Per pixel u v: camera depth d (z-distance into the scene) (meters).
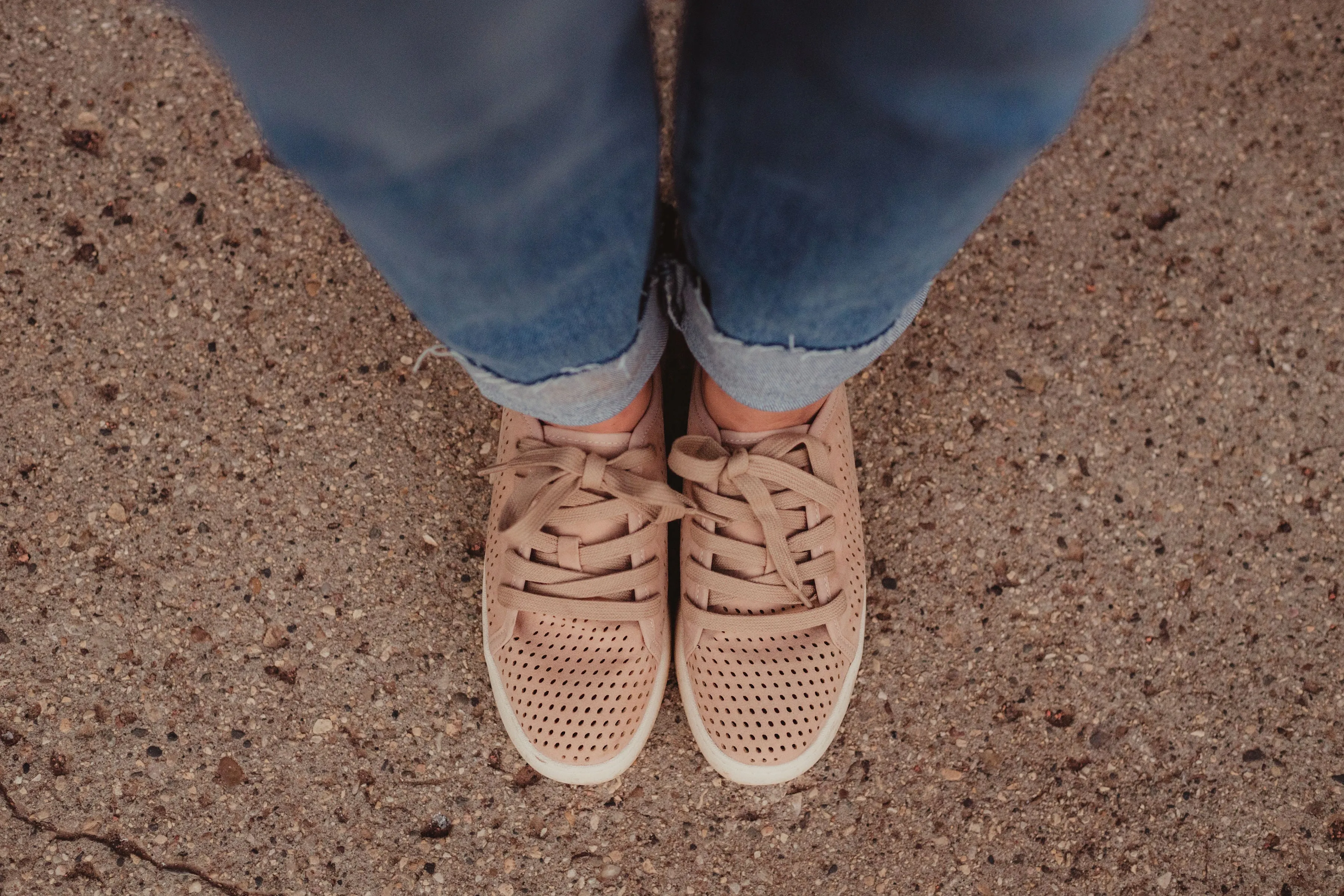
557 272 0.64
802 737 0.82
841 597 0.83
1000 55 0.54
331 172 0.58
